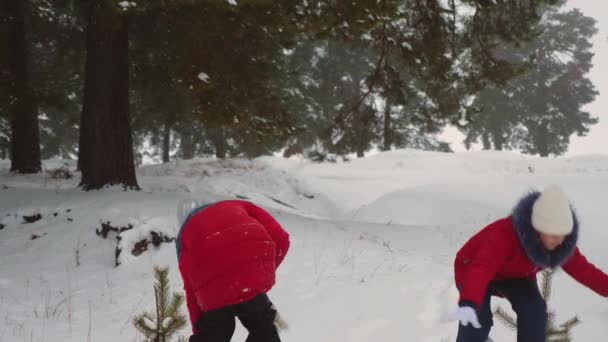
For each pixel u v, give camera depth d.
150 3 9.12
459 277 3.28
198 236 3.13
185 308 5.64
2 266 8.27
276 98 11.84
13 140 18.70
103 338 4.93
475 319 2.77
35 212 10.03
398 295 5.43
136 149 37.59
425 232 10.06
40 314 5.86
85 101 12.28
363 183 22.88
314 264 7.07
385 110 13.91
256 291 3.04
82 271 7.91
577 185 14.26
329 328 4.70
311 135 31.91
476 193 13.94
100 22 10.13
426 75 13.59
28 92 11.24
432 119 14.09
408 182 23.34
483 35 13.33
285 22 10.07
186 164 23.48
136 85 16.08
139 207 9.34
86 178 12.18
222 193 17.88
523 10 13.04
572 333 4.25
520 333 3.22
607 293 3.19
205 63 10.34
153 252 8.05
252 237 3.12
